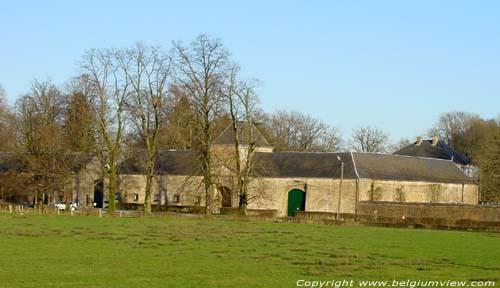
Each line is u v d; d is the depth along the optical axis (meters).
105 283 24.22
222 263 30.08
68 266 28.47
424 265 31.27
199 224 57.56
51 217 62.91
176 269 27.94
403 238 49.06
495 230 65.12
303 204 83.94
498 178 89.88
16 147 80.12
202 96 71.75
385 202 75.25
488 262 33.56
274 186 84.94
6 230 45.31
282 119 137.38
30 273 26.36
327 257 33.28
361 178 80.69
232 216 71.31
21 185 76.12
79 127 76.62
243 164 85.31
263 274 26.97
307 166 85.25
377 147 140.50
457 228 66.06
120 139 78.06
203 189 87.88
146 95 74.00
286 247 37.84
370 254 35.56
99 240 39.94
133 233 45.19
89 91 75.62
